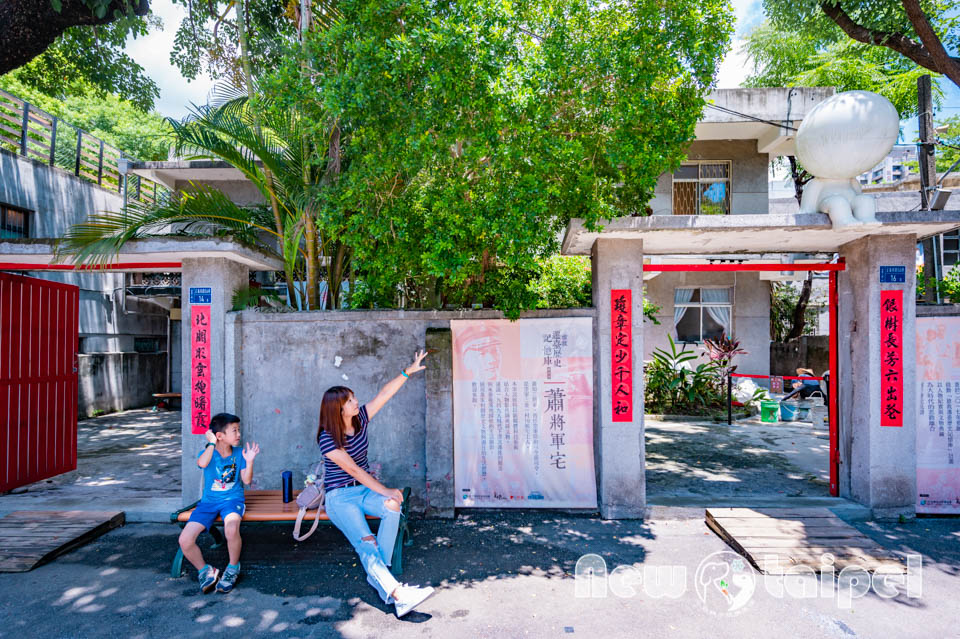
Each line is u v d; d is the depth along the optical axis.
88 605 3.42
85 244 4.78
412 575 3.81
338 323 5.11
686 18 4.22
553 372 5.02
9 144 10.60
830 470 5.44
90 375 11.41
